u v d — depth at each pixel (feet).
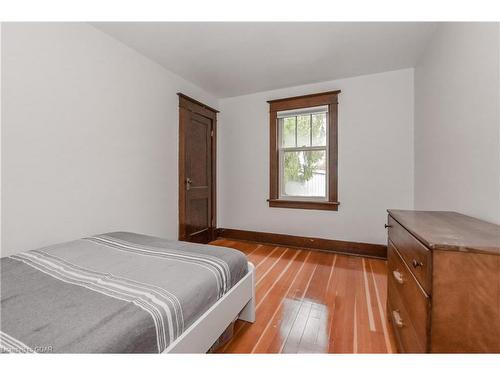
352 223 9.97
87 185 6.43
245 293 4.88
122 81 7.41
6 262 4.26
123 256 4.59
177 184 9.80
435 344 2.67
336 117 10.11
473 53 4.61
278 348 4.39
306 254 9.97
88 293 3.17
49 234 5.59
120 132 7.36
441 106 6.25
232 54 8.13
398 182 9.21
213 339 3.69
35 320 2.60
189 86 10.42
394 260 4.54
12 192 4.97
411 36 7.01
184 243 5.55
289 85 10.86
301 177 11.14
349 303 6.01
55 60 5.69
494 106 3.92
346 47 7.64
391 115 9.27
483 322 2.51
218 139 12.63
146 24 6.48
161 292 3.22
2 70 4.82
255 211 11.98
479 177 4.33
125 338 2.42
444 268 2.62
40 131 5.42
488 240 2.76
